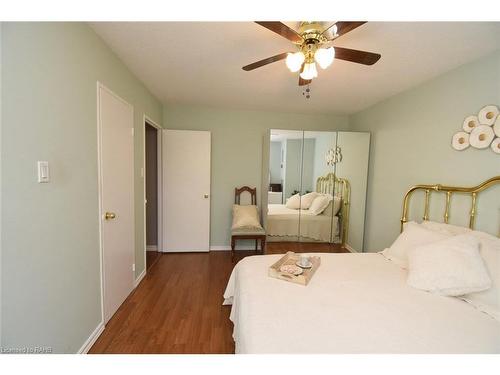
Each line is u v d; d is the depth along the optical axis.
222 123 3.72
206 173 3.62
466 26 1.47
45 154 1.16
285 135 3.49
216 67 2.21
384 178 3.02
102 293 1.79
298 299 1.36
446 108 2.12
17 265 1.01
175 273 2.92
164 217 3.59
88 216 1.58
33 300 1.10
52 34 1.20
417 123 2.47
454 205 2.01
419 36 1.60
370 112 3.36
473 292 1.38
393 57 1.90
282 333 1.07
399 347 1.01
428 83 2.33
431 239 1.79
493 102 1.73
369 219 3.34
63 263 1.32
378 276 1.69
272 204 3.55
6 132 0.95
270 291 1.45
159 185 3.55
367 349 1.00
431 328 1.15
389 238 2.92
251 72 2.31
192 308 2.16
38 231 1.12
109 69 1.86
